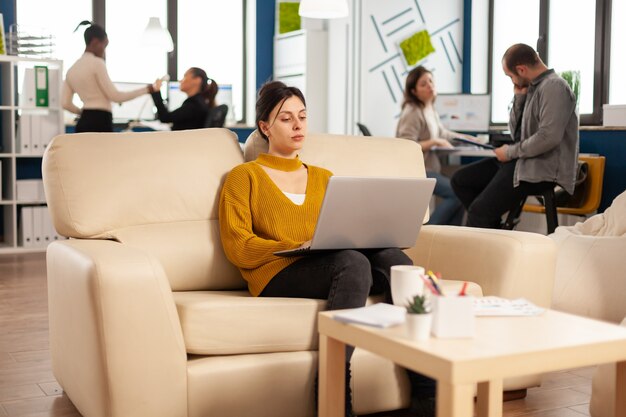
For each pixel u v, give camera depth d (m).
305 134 2.61
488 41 7.67
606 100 6.46
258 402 2.18
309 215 2.54
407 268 1.92
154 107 7.22
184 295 2.33
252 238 2.41
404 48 7.43
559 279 3.53
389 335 1.64
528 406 2.53
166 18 7.66
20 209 6.40
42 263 5.52
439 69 7.64
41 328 3.55
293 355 2.23
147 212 2.50
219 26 7.92
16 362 2.99
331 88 7.54
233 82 8.03
